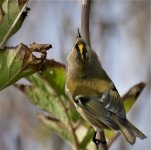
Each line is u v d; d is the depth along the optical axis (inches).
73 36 589.9
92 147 382.6
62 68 370.0
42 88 374.0
